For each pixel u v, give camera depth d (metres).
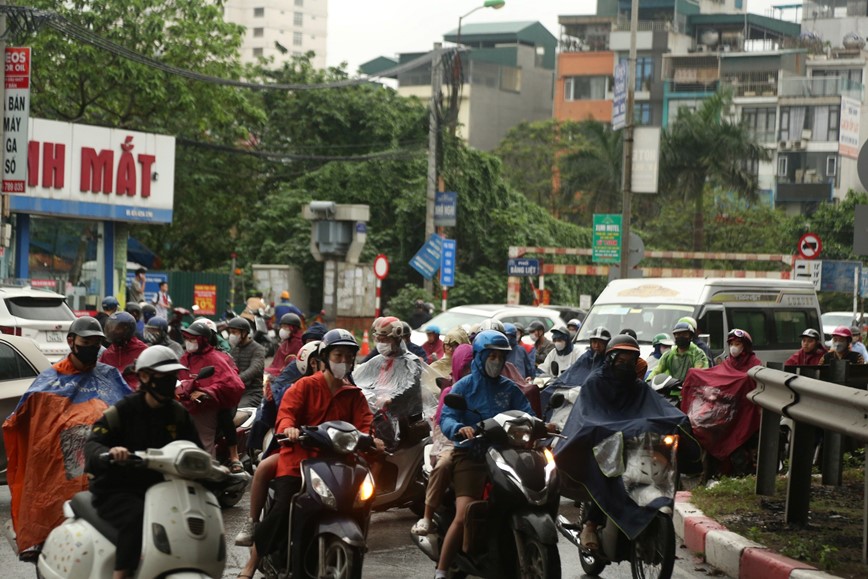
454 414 9.23
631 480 9.22
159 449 7.16
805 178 85.06
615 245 33.78
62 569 7.38
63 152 34.41
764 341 22.91
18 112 25.86
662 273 42.72
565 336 19.33
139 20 42.78
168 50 43.62
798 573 9.37
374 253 49.94
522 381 12.77
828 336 38.31
